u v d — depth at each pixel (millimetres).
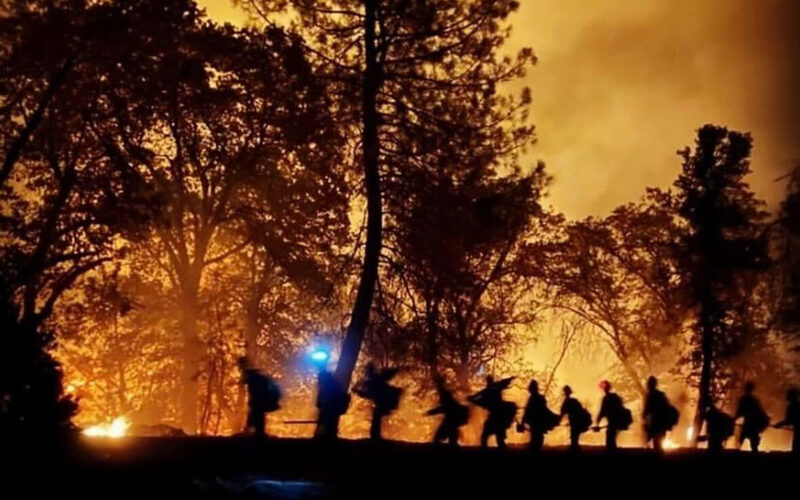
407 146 32844
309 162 36719
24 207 37531
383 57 33125
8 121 36031
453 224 33000
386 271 33406
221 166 41781
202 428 39500
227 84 40844
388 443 24000
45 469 17719
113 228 36469
